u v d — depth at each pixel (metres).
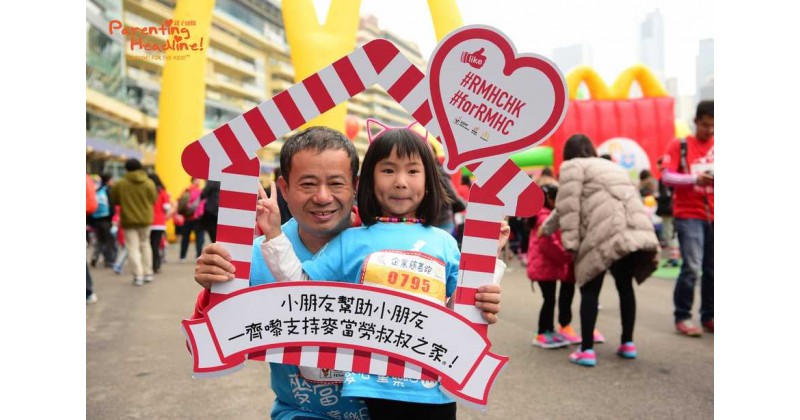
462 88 1.70
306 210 1.76
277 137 1.72
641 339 5.04
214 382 3.81
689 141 5.05
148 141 31.06
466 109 1.70
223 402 3.44
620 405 3.40
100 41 23.22
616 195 4.20
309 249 1.91
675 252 10.34
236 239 1.70
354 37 12.96
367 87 1.72
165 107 13.77
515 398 3.54
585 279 4.22
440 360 1.69
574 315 6.19
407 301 1.68
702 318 5.31
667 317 6.00
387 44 1.71
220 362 1.68
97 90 23.53
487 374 1.70
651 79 14.92
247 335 1.69
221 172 1.70
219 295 1.69
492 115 1.70
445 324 1.70
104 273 9.22
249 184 1.70
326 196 1.74
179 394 3.56
